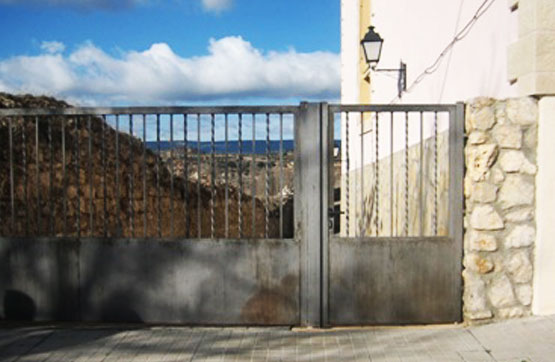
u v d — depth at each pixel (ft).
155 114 15.53
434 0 23.72
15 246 15.85
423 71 25.49
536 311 14.79
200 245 15.53
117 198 15.94
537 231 14.70
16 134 24.58
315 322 15.38
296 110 15.20
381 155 34.55
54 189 25.29
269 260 15.43
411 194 26.55
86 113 15.51
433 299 15.37
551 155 14.46
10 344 14.23
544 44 14.06
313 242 15.30
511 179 14.69
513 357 12.75
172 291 15.66
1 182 23.03
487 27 17.65
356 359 13.16
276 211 44.88
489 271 14.89
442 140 21.31
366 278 15.37
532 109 14.55
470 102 14.82
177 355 13.53
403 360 13.00
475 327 14.82
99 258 15.72
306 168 15.24
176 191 34.60
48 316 15.89
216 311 15.60
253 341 14.42
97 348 13.97
